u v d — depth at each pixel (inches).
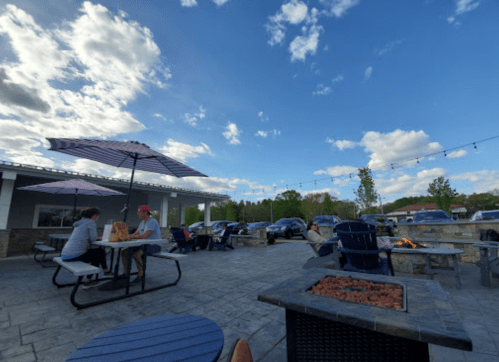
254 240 438.3
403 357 41.1
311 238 201.6
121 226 148.5
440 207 1122.0
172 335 48.2
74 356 40.0
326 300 52.3
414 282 65.0
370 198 894.4
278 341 90.6
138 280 174.4
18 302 133.3
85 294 148.8
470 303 127.1
